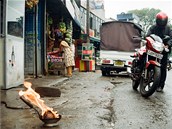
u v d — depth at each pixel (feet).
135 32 25.07
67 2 22.93
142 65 12.95
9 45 12.79
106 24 25.68
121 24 25.31
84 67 31.71
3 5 12.39
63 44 21.59
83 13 45.91
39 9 20.51
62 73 22.47
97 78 21.50
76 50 37.65
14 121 7.62
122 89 14.49
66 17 29.01
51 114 7.13
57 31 26.27
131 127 7.22
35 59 18.99
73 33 38.88
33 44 19.04
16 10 13.58
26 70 19.07
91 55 31.99
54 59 22.16
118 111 9.02
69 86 15.51
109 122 7.64
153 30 13.25
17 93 11.75
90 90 13.79
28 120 7.73
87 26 37.29
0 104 9.77
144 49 12.78
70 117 8.11
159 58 12.03
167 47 12.50
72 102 10.42
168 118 8.28
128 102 10.64
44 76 20.26
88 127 7.13
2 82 12.60
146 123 7.66
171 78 23.59
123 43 25.14
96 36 53.47
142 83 12.45
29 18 19.01
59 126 7.19
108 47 25.38
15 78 13.57
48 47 23.71
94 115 8.38
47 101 10.44
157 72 11.35
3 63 12.53
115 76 24.44
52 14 26.99
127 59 25.03
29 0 16.42
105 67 25.17
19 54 14.01
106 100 10.90
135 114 8.67
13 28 13.32
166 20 12.92
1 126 7.15
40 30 20.70
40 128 7.01
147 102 10.73
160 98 11.71
